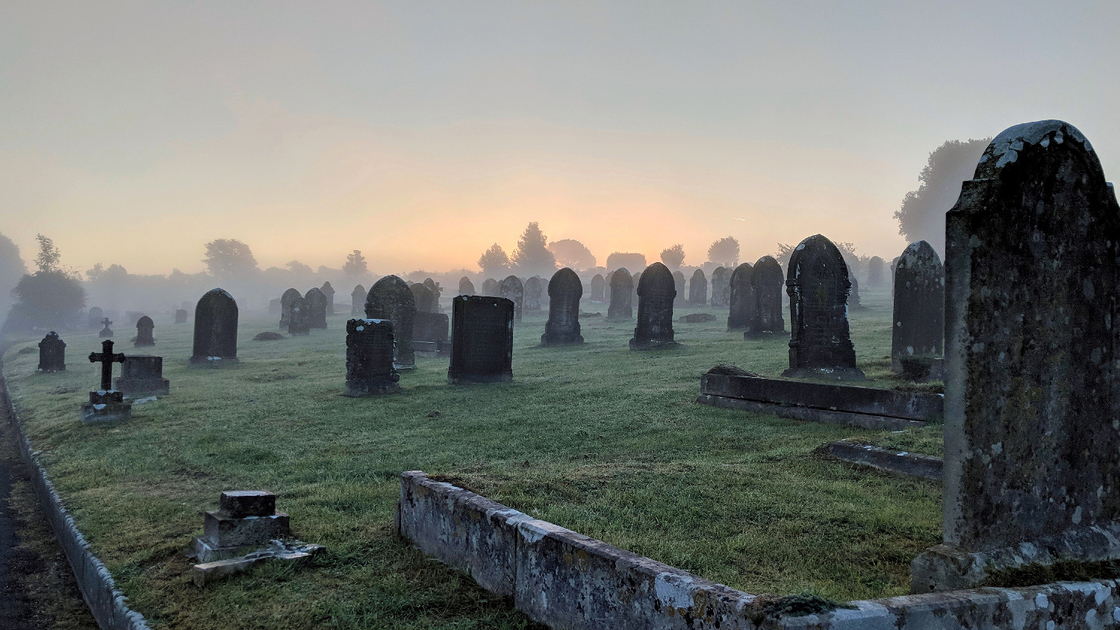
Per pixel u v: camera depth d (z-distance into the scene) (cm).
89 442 1253
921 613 317
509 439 1109
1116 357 500
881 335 2384
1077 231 475
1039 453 452
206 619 478
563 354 2462
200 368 2455
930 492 689
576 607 407
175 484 916
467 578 516
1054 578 408
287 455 1072
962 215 427
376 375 1714
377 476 904
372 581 523
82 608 614
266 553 574
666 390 1482
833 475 770
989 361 427
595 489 734
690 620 332
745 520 616
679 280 5488
